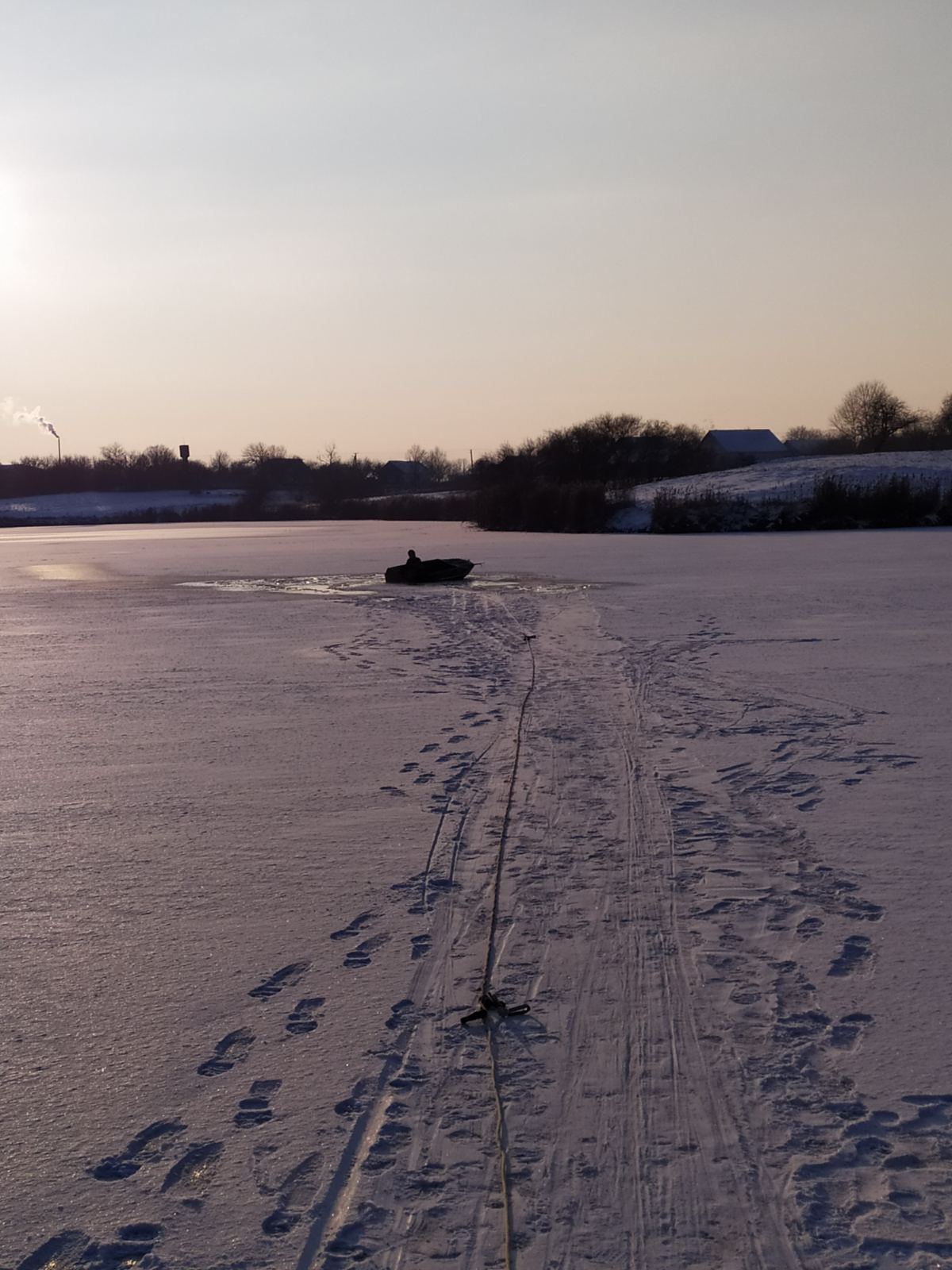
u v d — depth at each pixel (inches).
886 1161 172.7
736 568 1405.0
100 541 2797.7
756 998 228.8
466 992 235.8
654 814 358.0
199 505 5536.4
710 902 281.3
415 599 1154.0
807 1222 158.9
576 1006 227.0
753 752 440.5
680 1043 211.2
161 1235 161.8
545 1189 168.1
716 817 353.7
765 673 624.4
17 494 6510.8
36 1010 234.5
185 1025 226.2
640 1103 191.0
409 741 482.6
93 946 267.9
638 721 506.9
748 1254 153.0
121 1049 217.3
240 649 801.6
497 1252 155.1
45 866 327.3
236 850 337.1
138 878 315.0
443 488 5935.0
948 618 845.2
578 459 3919.8
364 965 251.8
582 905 281.7
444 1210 164.6
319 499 5324.8
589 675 644.7
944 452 3516.2
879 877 296.7
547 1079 199.6
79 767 451.8
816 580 1205.1
